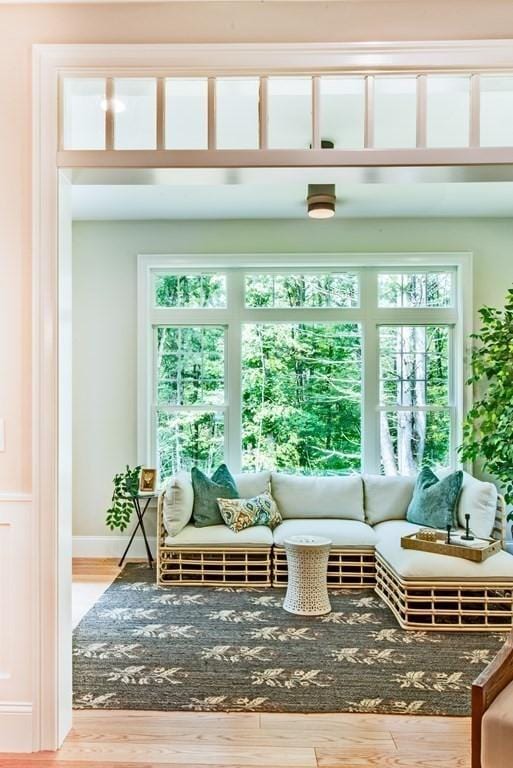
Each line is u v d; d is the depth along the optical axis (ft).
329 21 6.95
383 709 7.89
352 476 15.31
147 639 10.18
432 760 6.79
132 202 14.26
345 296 16.34
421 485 14.23
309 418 16.40
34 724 6.94
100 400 16.07
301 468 16.39
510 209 15.05
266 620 11.09
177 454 16.40
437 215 15.60
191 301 16.40
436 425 16.26
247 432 16.42
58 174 7.09
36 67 7.04
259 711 7.83
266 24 6.97
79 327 16.08
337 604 12.02
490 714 5.01
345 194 13.62
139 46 6.95
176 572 13.39
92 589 13.01
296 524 14.05
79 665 9.16
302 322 16.30
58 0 7.03
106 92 7.14
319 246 15.92
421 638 10.29
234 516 13.60
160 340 16.47
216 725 7.48
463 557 11.16
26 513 7.05
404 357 16.29
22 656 7.00
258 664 9.20
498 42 6.82
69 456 7.41
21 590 7.03
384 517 14.53
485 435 14.23
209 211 15.07
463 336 15.79
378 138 10.66
